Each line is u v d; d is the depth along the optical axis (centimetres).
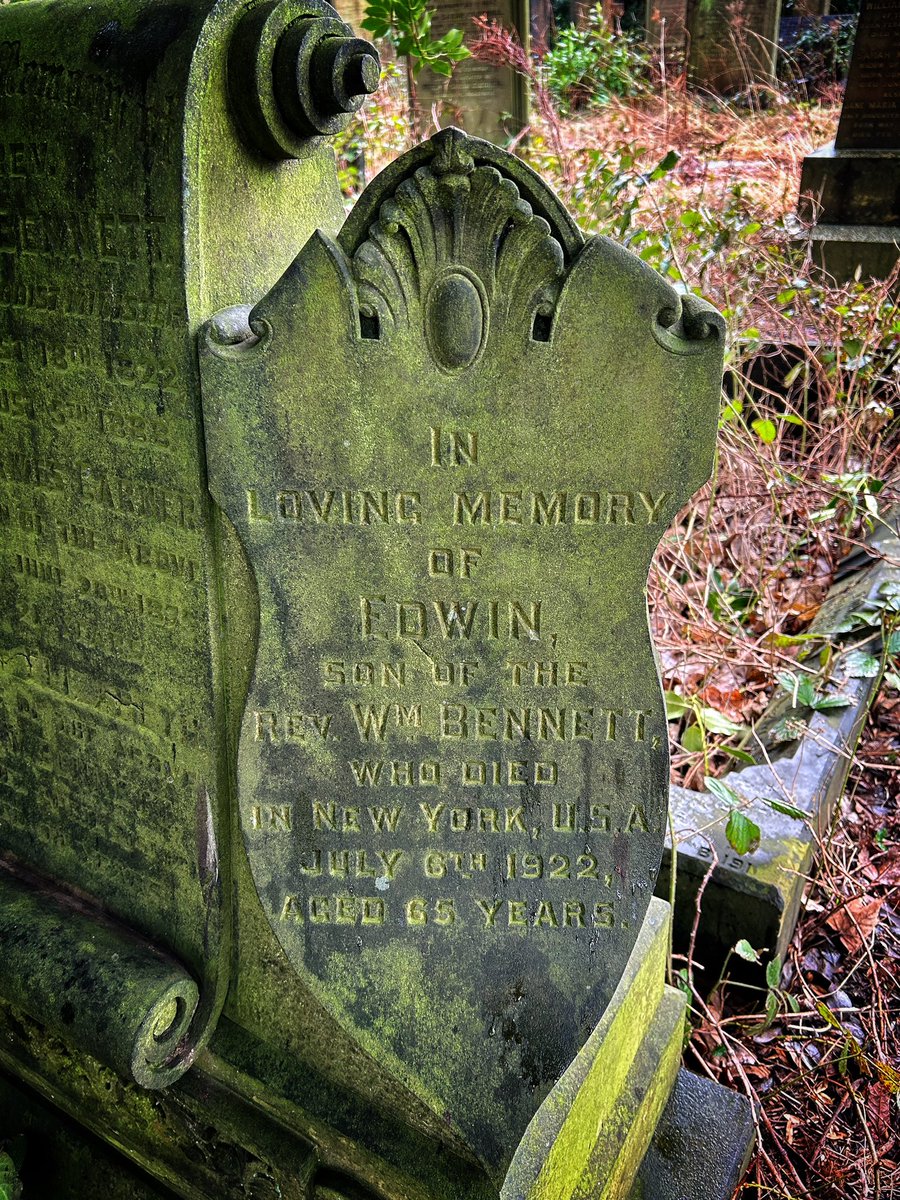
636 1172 106
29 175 80
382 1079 92
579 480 75
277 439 76
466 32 360
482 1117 89
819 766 143
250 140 77
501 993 90
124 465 84
